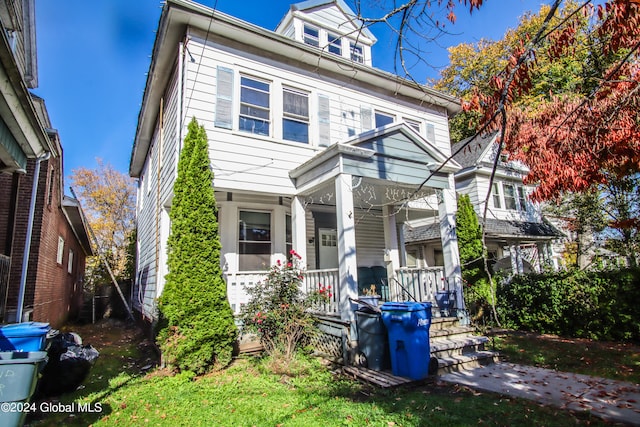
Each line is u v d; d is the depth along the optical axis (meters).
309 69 9.20
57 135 8.83
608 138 5.18
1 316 5.57
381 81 10.12
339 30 12.05
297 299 6.82
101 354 7.96
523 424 3.74
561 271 9.73
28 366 3.21
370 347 5.83
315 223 10.16
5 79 3.56
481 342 6.68
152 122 11.21
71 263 16.09
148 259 10.62
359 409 4.20
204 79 7.64
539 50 3.34
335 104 9.48
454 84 13.31
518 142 7.42
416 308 5.39
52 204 10.27
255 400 4.61
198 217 6.36
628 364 6.11
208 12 7.36
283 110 8.62
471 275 9.51
